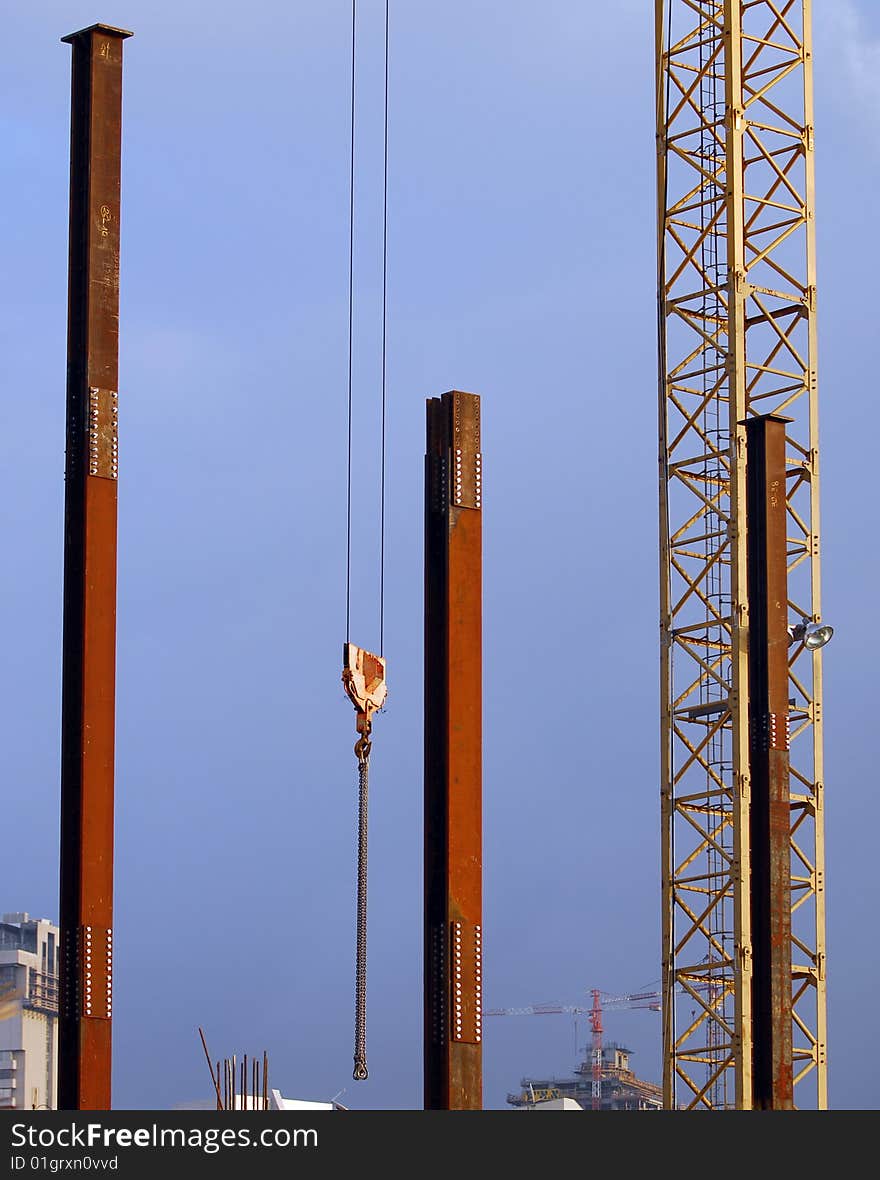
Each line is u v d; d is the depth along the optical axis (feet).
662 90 287.07
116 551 152.66
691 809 269.23
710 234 281.74
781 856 230.68
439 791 166.09
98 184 156.15
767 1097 225.35
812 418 281.13
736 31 282.56
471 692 167.32
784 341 282.36
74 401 154.10
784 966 228.43
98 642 150.71
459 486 169.17
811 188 284.61
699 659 272.51
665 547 276.62
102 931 148.46
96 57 157.69
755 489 237.66
